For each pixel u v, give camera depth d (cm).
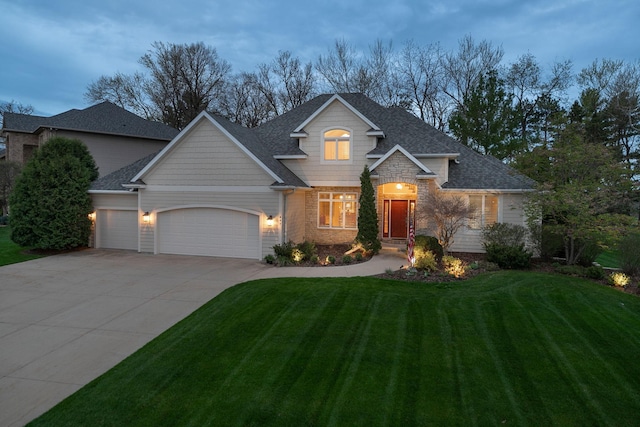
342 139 1900
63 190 1805
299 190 1875
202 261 1628
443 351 716
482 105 2852
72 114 2858
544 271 1364
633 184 1296
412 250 1312
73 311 980
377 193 1853
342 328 822
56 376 654
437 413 529
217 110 4728
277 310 932
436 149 1814
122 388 607
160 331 848
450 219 1628
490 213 1778
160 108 4694
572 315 894
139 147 3020
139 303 1041
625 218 1249
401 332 801
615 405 548
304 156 1909
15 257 1689
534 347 731
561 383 605
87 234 1897
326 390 588
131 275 1362
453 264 1301
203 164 1728
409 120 2156
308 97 4322
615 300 1007
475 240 1794
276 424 510
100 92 4650
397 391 584
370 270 1378
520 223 1731
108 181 1986
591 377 623
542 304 966
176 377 638
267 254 1666
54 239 1767
